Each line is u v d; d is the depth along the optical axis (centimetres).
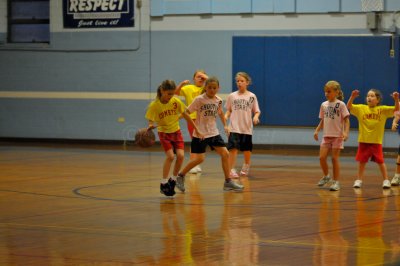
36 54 2816
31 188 1502
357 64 2434
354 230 1044
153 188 1502
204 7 2595
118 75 2725
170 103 1384
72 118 2792
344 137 1488
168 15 2645
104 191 1457
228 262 851
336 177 1490
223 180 1648
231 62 2578
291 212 1204
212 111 1445
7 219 1145
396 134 2405
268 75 2525
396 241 966
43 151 2438
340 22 2456
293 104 2508
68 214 1189
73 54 2775
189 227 1074
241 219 1138
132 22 2697
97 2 2730
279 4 2505
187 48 2631
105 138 2759
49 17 2794
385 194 1415
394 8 2394
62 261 862
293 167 1945
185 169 1445
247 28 2553
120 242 969
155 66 2678
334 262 846
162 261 859
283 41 2502
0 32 2839
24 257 884
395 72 2398
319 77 2473
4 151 2434
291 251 908
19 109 2844
